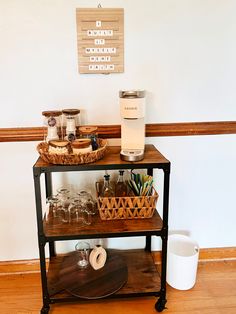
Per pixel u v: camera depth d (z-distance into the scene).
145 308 1.78
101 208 1.66
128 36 1.75
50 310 1.76
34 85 1.78
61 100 1.82
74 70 1.78
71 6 1.68
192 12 1.75
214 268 2.11
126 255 2.07
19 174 1.91
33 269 2.08
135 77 1.82
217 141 1.98
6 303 1.82
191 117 1.92
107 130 1.87
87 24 1.71
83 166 1.51
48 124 1.67
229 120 1.95
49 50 1.74
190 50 1.81
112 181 1.94
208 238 2.16
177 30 1.77
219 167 2.03
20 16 1.68
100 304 1.81
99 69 1.78
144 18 1.74
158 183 2.01
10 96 1.79
